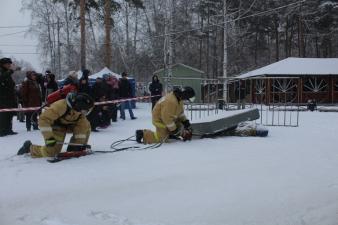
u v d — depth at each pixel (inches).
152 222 208.5
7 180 276.7
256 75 1326.3
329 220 210.1
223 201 233.9
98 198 240.5
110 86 615.5
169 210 222.5
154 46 1959.9
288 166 308.0
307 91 1382.9
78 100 328.5
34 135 486.3
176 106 397.1
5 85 479.8
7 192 252.8
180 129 408.2
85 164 314.0
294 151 365.4
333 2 1894.7
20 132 514.0
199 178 274.5
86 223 207.9
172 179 272.2
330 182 268.7
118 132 511.2
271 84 1312.7
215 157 335.9
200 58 2166.6
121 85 671.1
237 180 270.8
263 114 836.6
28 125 527.5
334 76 1381.6
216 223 207.2
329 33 2003.0
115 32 1987.0
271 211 221.0
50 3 2113.7
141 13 1982.0
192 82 1299.2
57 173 290.4
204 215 216.1
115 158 332.8
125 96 673.0
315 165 312.2
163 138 402.9
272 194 244.8
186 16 1945.1
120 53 1974.7
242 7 1749.5
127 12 1968.5
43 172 293.6
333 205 228.8
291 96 1346.0
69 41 2065.7
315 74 1348.4
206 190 251.6
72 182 268.7
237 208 224.4
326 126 587.8
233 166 305.4
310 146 393.1
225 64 1489.9
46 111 330.3
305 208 225.0
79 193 248.4
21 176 285.1
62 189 255.6
